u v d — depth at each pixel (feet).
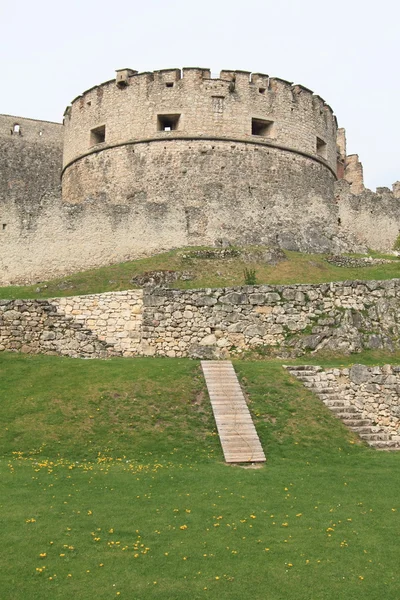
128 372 61.67
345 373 60.54
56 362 65.82
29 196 112.47
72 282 100.68
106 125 138.51
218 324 75.15
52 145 181.06
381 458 50.98
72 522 35.29
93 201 114.62
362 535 35.24
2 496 38.70
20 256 109.81
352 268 113.09
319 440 53.11
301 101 142.20
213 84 134.72
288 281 102.06
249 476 44.75
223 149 132.87
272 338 75.72
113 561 31.32
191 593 28.86
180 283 100.99
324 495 41.45
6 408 54.29
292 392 59.41
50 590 28.68
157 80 135.13
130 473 44.24
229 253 110.32
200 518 36.70
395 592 29.55
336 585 29.94
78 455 48.47
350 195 144.66
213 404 56.24
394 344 79.00
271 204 133.28
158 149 133.28
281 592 29.25
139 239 115.14
